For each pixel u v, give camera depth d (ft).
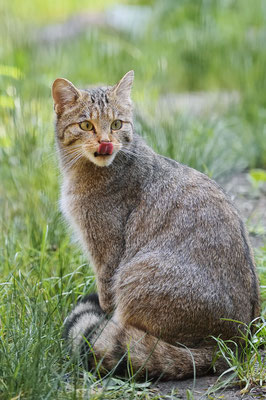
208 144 40.81
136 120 37.83
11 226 31.24
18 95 38.58
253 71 54.19
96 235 23.61
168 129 37.09
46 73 51.78
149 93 46.65
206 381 20.63
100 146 22.76
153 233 22.61
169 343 21.48
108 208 23.49
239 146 42.70
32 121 40.06
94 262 23.93
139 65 51.31
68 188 24.47
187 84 59.41
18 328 21.83
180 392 19.97
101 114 23.34
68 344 21.01
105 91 24.09
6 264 27.32
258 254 28.68
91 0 90.27
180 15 67.87
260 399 19.34
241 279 21.74
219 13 66.54
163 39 63.87
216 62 59.41
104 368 20.85
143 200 23.16
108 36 64.34
